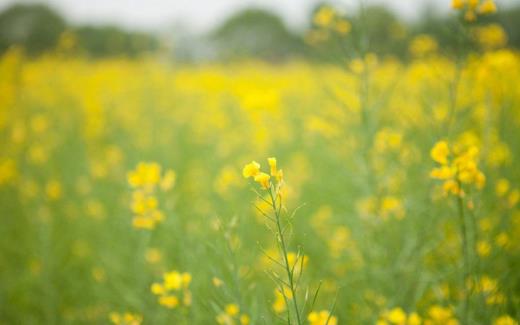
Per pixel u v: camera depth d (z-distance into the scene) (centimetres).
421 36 402
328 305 254
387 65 694
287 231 332
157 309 262
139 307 263
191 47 1281
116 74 1061
